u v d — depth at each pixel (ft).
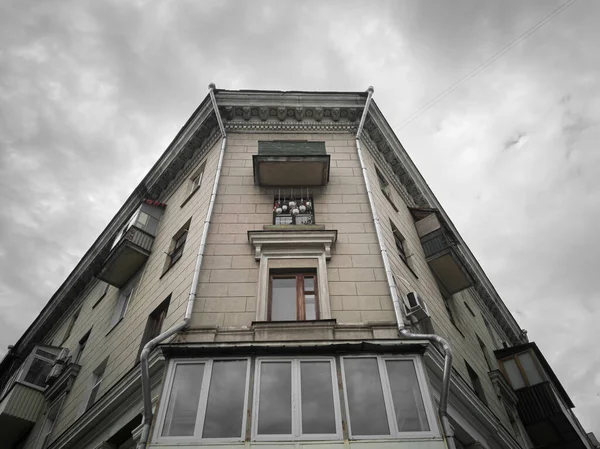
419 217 52.60
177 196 52.03
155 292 40.11
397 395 25.00
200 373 25.96
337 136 48.93
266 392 24.98
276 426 23.48
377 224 37.65
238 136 48.34
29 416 48.24
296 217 39.11
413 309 31.71
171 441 22.86
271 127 49.60
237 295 32.19
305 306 32.35
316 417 23.85
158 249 46.88
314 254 35.06
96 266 66.69
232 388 25.17
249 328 29.81
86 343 51.13
